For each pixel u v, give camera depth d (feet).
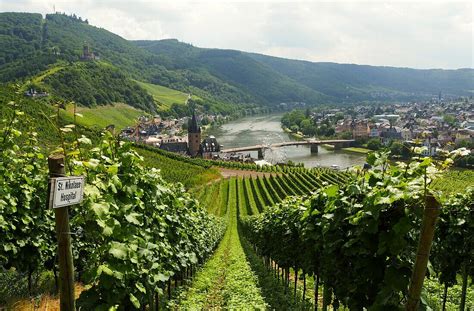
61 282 16.26
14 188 34.06
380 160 20.53
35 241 36.76
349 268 23.89
